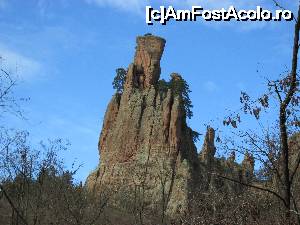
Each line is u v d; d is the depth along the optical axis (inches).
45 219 1576.0
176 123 4552.2
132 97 4886.8
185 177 3629.4
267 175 767.1
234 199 884.6
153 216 1657.2
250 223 816.3
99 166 4544.8
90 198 1910.7
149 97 4859.7
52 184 1648.6
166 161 4259.4
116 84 5216.5
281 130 605.0
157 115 4670.3
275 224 753.6
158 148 4434.1
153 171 3976.4
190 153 4431.6
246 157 692.1
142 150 4490.7
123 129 4712.1
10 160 1577.3
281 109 603.2
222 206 944.3
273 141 674.2
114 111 4940.9
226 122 629.0
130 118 4746.6
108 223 1825.8
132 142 4589.1
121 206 2090.3
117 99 5000.0
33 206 1576.0
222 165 927.0
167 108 4662.9
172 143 4434.1
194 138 4756.4
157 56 5177.2
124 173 4264.3
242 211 839.1
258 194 828.0
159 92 4923.7
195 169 3998.5
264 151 673.0
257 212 818.2
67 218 1582.2
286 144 608.7
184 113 4707.2
